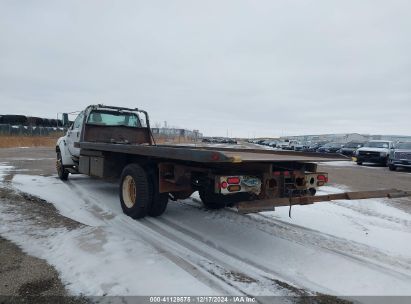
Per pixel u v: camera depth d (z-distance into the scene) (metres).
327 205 7.54
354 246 4.71
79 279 3.39
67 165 9.66
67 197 7.51
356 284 3.54
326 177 5.13
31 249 4.16
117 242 4.40
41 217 5.61
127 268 3.65
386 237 5.18
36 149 30.14
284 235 5.14
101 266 3.68
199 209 6.70
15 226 5.05
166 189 5.48
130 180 5.95
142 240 4.65
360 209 7.21
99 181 10.05
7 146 34.81
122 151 5.77
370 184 11.56
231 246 4.57
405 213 6.93
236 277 3.60
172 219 5.86
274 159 4.38
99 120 9.17
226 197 4.81
